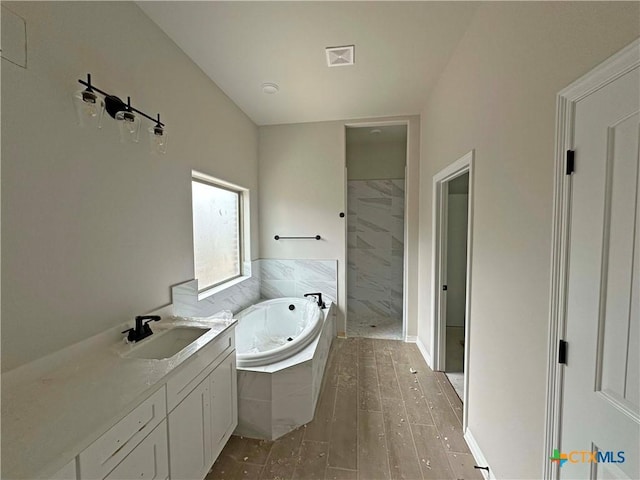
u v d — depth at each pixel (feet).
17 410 2.91
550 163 3.33
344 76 7.70
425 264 9.75
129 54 4.91
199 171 7.22
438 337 8.74
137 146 5.10
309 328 7.83
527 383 3.80
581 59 2.87
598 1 2.65
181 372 4.03
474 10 5.33
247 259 10.78
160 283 5.75
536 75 3.60
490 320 4.89
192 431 4.32
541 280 3.50
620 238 2.49
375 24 5.68
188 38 6.03
